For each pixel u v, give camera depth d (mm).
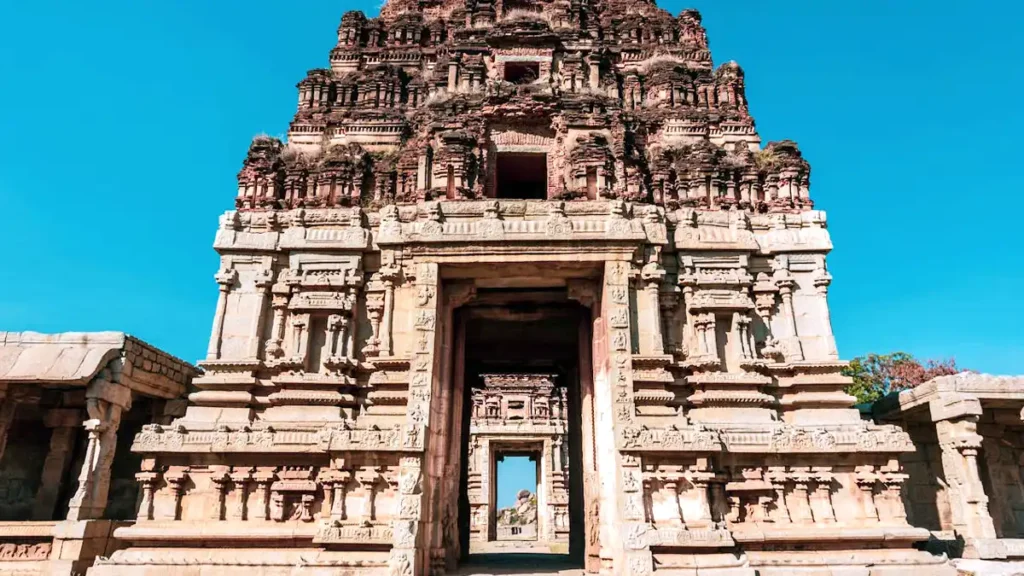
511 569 20625
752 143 24469
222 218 22172
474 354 27094
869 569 17188
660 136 24562
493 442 42156
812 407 20047
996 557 18219
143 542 18109
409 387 18375
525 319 23828
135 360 21094
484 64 25703
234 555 17781
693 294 21078
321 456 18672
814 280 21484
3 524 18641
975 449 19578
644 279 20484
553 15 27609
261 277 21500
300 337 20734
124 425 24703
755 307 21312
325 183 22938
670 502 17250
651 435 17531
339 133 24781
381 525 17469
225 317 21141
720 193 22688
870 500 18203
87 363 19594
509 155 24172
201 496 18641
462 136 22875
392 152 24156
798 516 18266
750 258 21766
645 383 19375
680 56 27000
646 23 27594
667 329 20766
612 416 18016
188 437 18797
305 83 25750
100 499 19594
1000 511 22078
